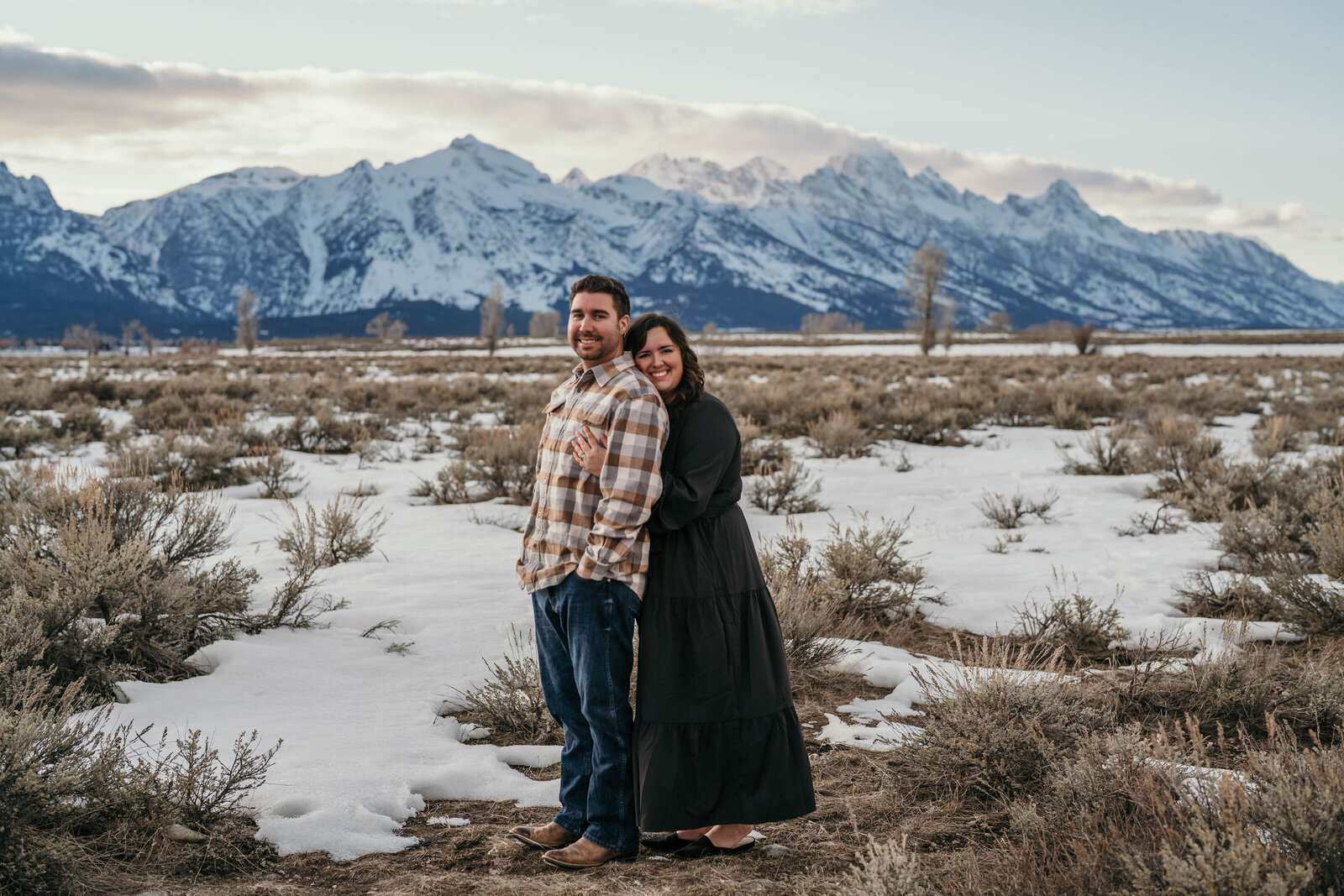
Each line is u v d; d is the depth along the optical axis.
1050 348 93.81
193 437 13.81
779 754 3.10
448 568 7.57
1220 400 23.03
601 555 2.94
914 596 6.71
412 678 5.00
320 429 16.58
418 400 23.25
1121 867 2.62
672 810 3.01
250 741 3.93
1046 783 3.46
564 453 3.11
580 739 3.25
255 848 3.21
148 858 3.10
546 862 3.18
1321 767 2.83
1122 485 11.96
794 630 5.31
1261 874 2.35
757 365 47.66
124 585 4.99
